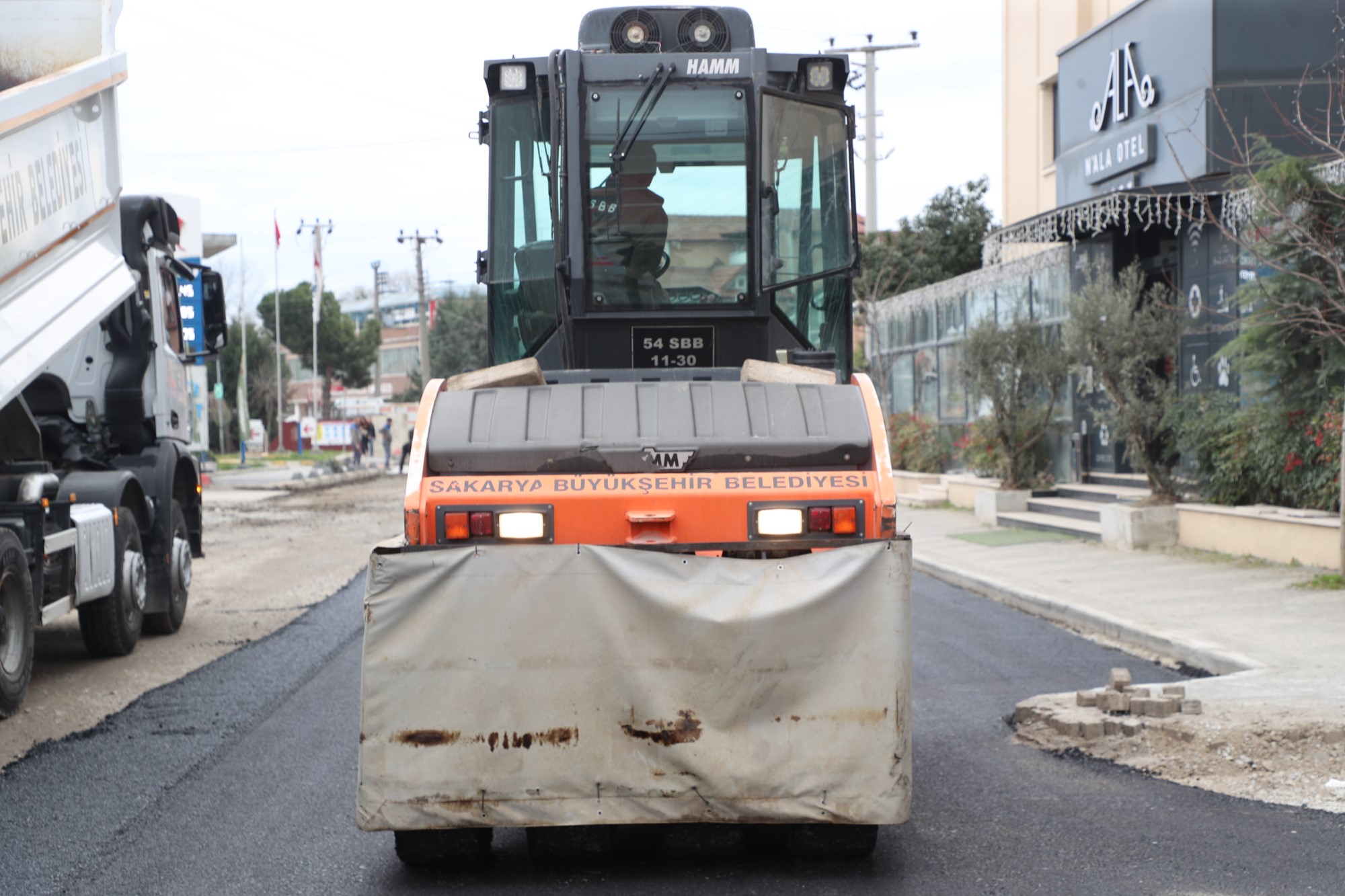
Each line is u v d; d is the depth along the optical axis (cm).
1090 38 1953
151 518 1081
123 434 1091
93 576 928
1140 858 504
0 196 761
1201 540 1427
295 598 1348
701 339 714
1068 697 763
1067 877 484
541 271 731
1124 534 1498
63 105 848
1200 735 658
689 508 522
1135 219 1778
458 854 509
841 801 486
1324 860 493
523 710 486
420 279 6034
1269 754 631
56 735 742
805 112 724
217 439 6925
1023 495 1928
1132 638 992
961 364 2033
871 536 526
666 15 746
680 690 486
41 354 812
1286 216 1116
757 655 486
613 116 708
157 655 1010
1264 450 1349
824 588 487
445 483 528
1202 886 470
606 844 508
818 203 723
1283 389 1312
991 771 643
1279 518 1276
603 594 487
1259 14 1598
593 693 487
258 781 642
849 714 487
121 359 1081
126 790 625
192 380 1304
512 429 546
